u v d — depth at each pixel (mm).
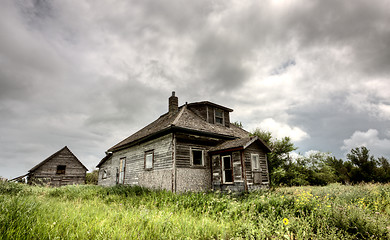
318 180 21250
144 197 10164
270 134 20734
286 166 20406
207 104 16922
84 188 15539
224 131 16250
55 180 27422
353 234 5805
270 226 5883
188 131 13531
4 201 4902
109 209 6930
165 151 13383
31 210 4738
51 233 3840
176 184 12156
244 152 12508
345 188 13242
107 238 3984
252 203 8047
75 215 5090
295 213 7344
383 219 6395
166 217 5633
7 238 3404
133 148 17547
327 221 6375
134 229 4598
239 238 5035
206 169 13836
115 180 19703
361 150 20312
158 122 18531
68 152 29562
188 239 4492
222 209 7973
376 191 10945
